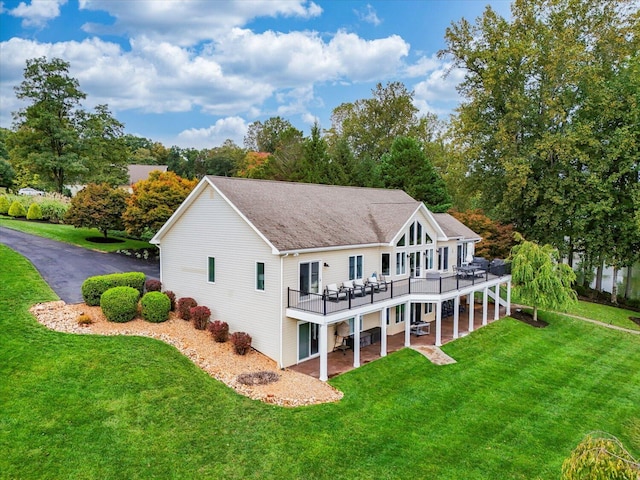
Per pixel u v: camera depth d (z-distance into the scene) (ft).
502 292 105.40
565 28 113.70
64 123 156.15
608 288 152.35
